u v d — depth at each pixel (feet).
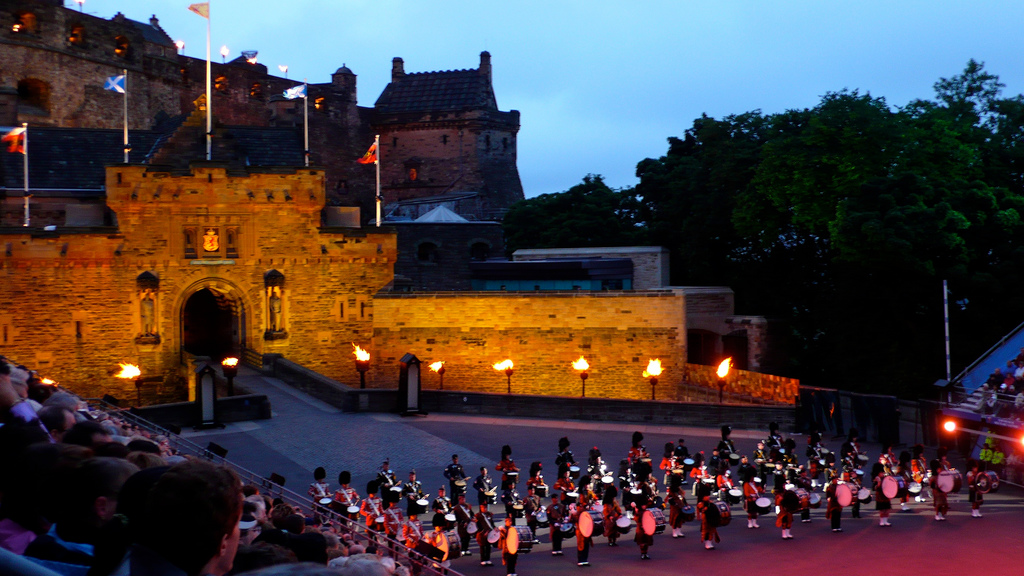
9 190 213.66
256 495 58.85
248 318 215.72
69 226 201.87
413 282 272.72
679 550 97.55
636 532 95.09
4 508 23.12
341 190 392.47
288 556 26.76
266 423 163.02
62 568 19.85
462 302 221.05
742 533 105.09
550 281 243.40
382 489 99.25
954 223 184.44
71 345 201.57
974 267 199.21
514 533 88.63
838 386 236.63
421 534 92.58
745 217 237.86
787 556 92.12
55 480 21.63
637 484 107.24
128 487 18.93
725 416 169.27
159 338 207.72
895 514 114.42
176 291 209.56
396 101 420.77
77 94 291.58
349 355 222.69
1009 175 220.43
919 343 200.64
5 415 32.96
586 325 217.15
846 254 197.16
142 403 206.90
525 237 317.22
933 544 96.02
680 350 215.10
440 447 147.95
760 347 230.27
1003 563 86.94
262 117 367.66
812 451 125.29
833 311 220.23
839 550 94.27
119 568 16.74
